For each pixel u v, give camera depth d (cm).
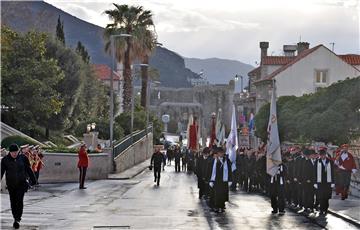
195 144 5622
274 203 2075
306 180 2114
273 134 2162
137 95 10050
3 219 1761
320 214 2073
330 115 4097
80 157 3152
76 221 1758
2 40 4972
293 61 7431
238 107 9144
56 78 5091
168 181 3966
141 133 7100
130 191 3005
